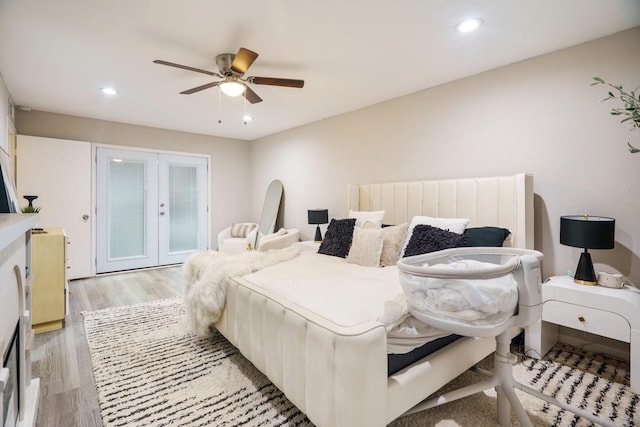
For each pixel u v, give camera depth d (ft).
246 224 18.98
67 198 14.08
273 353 5.46
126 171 16.07
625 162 7.20
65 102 12.42
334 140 14.40
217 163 19.19
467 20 6.76
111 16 6.61
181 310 10.59
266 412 5.52
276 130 17.51
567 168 7.97
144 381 6.45
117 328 9.07
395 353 4.83
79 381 6.45
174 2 6.14
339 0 6.07
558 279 7.55
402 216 11.02
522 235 7.93
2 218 4.26
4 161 6.60
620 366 7.07
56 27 7.02
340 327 4.31
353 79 9.96
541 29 7.11
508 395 5.10
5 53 8.23
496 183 8.58
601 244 6.70
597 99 7.52
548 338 7.70
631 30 7.07
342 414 4.12
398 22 6.84
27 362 5.49
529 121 8.54
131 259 16.34
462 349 5.70
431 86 10.57
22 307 4.81
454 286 4.34
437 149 10.52
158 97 11.81
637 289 6.75
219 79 9.91
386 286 6.18
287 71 9.38
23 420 4.73
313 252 10.96
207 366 7.04
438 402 5.08
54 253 8.91
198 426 5.18
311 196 15.81
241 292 6.52
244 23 6.88
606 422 4.94
